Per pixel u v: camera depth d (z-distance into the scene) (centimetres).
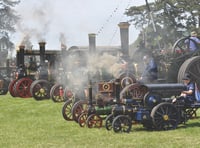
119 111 1318
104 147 1077
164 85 1378
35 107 2097
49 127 1430
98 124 1400
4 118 1712
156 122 1312
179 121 1371
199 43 1848
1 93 3089
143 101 1344
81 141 1162
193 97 1419
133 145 1092
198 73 1712
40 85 2548
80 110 1476
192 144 1093
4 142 1173
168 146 1070
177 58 1841
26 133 1320
